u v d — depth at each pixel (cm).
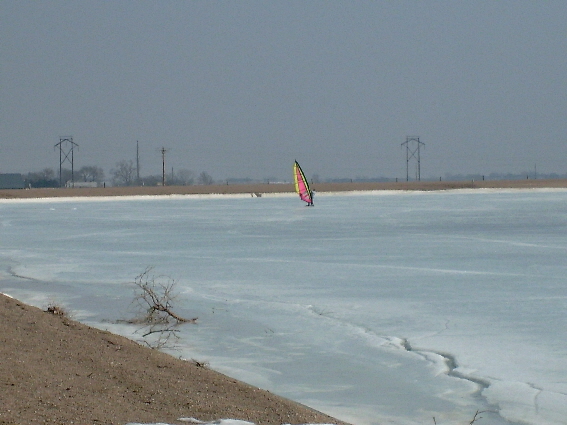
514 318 3444
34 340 2202
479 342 3014
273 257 5806
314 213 11588
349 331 3228
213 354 2848
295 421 1836
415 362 2734
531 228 8231
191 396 1920
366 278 4678
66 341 2241
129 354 2220
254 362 2741
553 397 2323
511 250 6069
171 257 5903
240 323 3388
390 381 2505
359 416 2167
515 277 4641
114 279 4744
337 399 2323
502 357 2786
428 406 2252
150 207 14512
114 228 9031
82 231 8625
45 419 1631
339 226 8819
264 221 9856
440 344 2989
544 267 5062
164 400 1864
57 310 2677
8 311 2453
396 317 3503
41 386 1845
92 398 1812
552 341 3016
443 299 3934
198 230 8519
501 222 9169
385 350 2908
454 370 2631
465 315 3525
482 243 6625
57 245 6969
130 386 1944
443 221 9456
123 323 3369
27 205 15962
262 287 4375
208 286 4428
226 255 5988
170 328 3284
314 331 3234
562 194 19362
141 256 5991
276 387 2445
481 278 4619
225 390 2027
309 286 4400
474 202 14950
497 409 2216
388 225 8875
